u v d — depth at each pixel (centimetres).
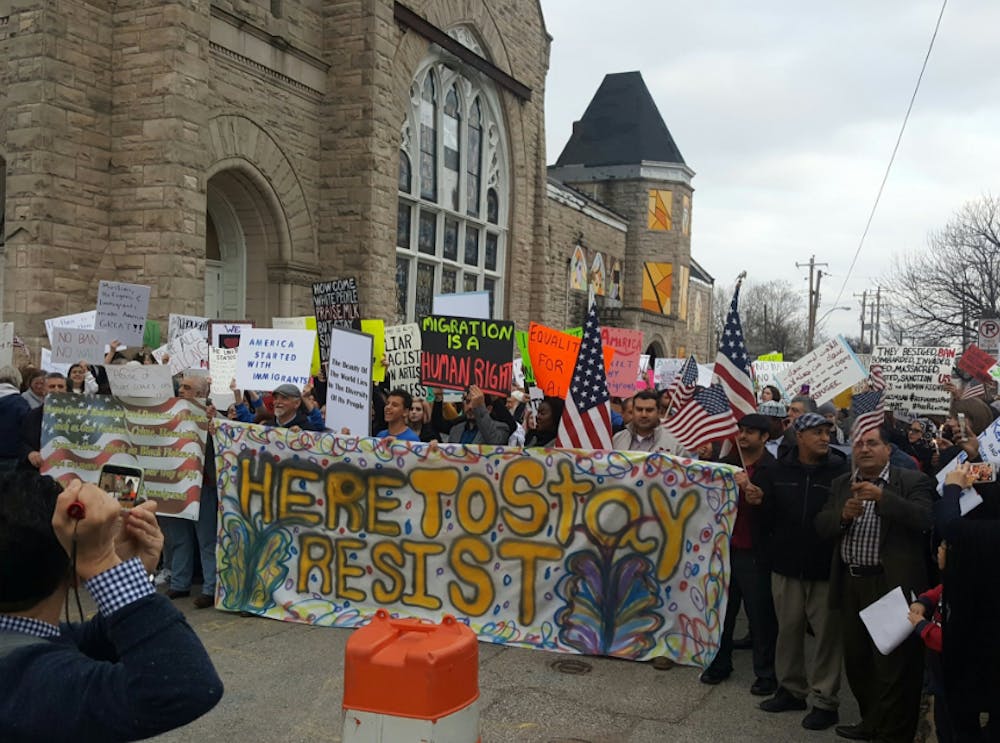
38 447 783
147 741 476
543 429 835
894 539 497
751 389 654
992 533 396
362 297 1739
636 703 548
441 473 672
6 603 189
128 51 1345
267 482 716
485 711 529
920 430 1024
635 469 625
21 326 1257
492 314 2544
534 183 2680
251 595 716
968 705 403
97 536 181
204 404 805
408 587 679
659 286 4072
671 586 616
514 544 653
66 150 1286
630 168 4050
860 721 538
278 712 518
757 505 565
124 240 1349
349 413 757
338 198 1756
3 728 172
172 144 1325
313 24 1736
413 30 1922
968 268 4012
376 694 282
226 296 1675
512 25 2469
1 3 1284
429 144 2177
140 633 177
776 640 575
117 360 898
